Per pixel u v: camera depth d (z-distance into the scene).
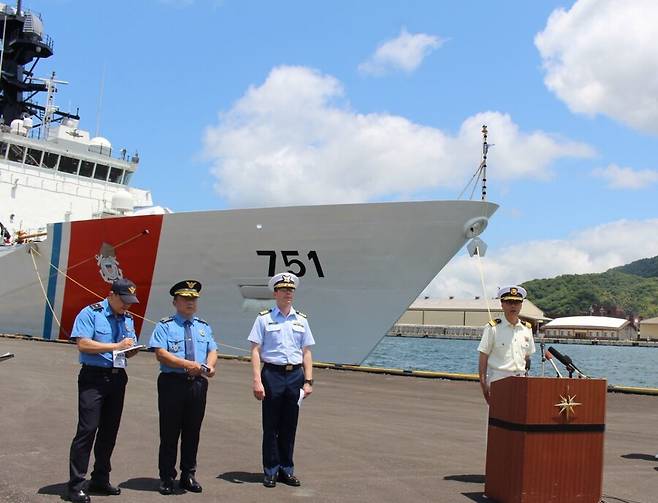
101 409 5.04
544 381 4.99
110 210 18.75
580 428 5.07
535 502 4.90
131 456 6.37
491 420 5.35
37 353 15.76
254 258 15.37
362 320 14.89
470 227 13.72
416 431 8.38
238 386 12.16
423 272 14.29
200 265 15.96
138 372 13.68
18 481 5.26
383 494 5.31
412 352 42.44
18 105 26.02
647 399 12.05
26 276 18.81
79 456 4.84
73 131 22.23
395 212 14.00
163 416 5.20
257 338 5.63
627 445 7.94
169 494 5.12
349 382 13.25
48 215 21.33
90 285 17.73
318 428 8.30
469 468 6.37
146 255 16.56
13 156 21.16
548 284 165.25
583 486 5.05
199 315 16.22
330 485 5.55
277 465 5.53
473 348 49.91
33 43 25.44
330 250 14.67
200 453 6.65
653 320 92.19
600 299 149.25
